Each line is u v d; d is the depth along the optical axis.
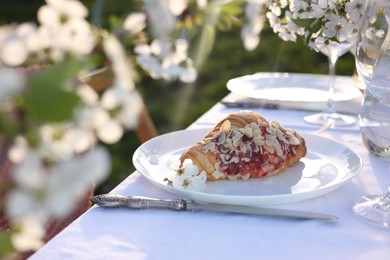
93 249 0.54
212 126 0.87
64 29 0.32
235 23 0.44
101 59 0.34
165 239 0.55
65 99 0.29
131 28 0.38
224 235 0.56
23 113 0.30
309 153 0.74
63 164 0.29
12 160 0.30
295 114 0.93
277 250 0.54
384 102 0.63
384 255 0.53
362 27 0.63
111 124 0.32
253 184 0.65
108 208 0.60
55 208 0.29
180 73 0.41
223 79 2.82
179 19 0.43
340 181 0.63
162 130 2.39
